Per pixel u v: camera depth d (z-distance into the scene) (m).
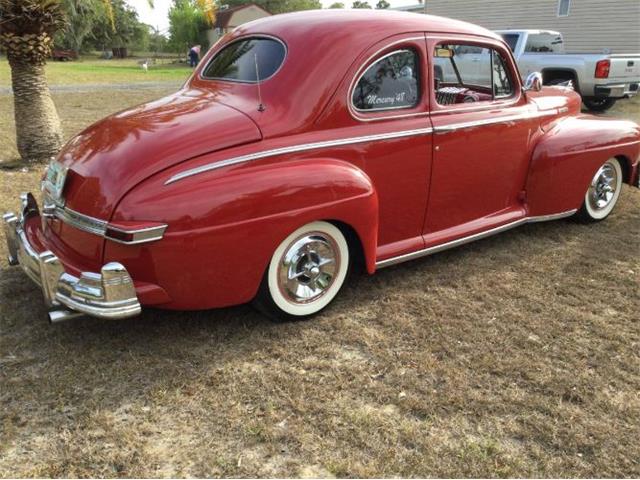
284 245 3.23
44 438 2.50
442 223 4.16
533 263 4.43
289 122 3.23
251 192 2.96
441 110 3.89
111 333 3.32
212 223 2.87
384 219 3.77
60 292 2.89
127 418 2.64
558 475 2.37
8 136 9.12
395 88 3.65
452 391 2.87
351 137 3.41
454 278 4.13
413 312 3.64
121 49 57.06
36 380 2.88
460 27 4.07
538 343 3.32
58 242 3.28
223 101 3.43
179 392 2.82
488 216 4.50
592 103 13.05
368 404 2.77
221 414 2.67
